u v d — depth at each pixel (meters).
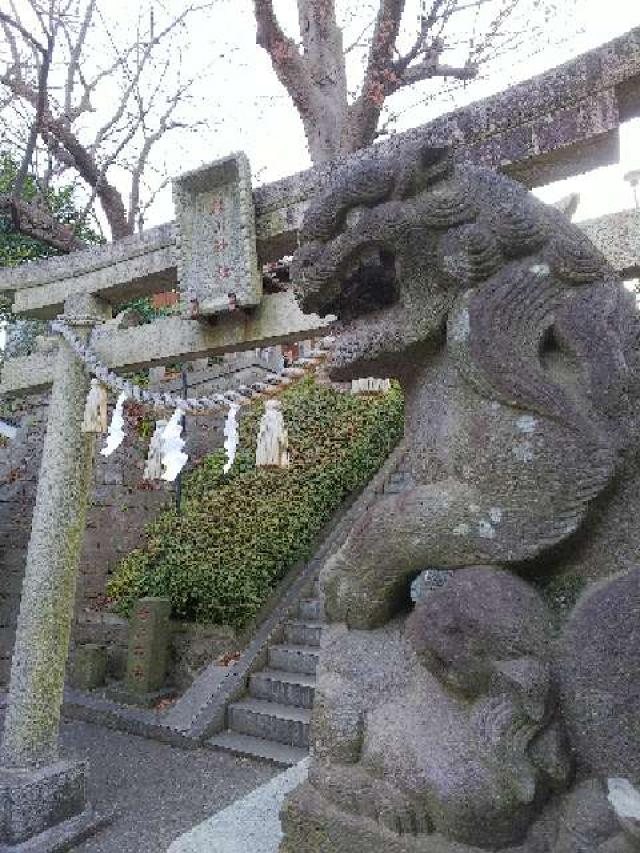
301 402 8.72
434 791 1.33
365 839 1.42
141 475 7.95
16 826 3.25
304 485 7.17
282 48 6.65
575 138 2.17
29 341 9.71
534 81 2.26
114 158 8.43
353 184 1.74
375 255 1.73
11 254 8.35
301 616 6.13
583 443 1.45
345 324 1.92
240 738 4.94
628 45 2.09
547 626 1.38
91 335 3.72
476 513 1.51
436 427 1.68
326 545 6.78
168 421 3.04
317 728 1.62
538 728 1.30
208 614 6.02
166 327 3.44
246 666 5.47
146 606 5.92
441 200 1.64
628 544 1.44
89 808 3.68
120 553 7.52
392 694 1.55
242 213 3.03
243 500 7.29
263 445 2.59
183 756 4.72
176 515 7.54
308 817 1.52
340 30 7.53
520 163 2.29
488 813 1.28
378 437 7.71
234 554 6.42
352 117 6.61
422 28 6.62
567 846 1.26
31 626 3.48
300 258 1.85
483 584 1.42
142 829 3.63
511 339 1.55
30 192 8.85
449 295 1.67
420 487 1.64
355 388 2.69
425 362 1.77
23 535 7.57
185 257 3.22
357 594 1.71
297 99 6.96
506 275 1.58
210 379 9.03
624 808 1.13
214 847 1.96
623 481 1.46
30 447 8.02
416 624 1.48
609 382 1.48
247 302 3.00
